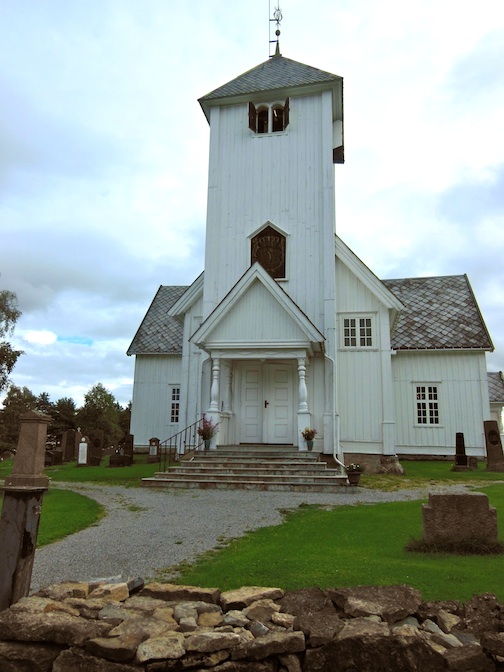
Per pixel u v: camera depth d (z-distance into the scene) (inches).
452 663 148.9
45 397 2738.7
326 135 799.7
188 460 627.2
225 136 836.0
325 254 760.3
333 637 158.1
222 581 228.4
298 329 676.7
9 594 196.5
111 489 565.6
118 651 154.7
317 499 485.7
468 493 283.0
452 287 1139.3
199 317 864.9
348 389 794.8
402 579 219.6
